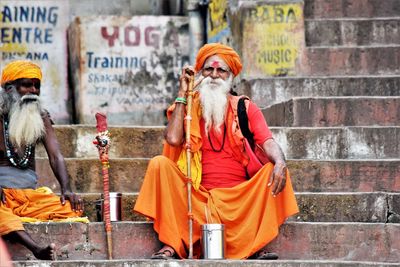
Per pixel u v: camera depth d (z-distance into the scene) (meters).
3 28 27.42
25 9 27.55
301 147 20.30
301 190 19.03
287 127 20.55
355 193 17.98
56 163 17.19
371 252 16.72
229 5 25.36
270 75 24.23
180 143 16.67
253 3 24.27
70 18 28.05
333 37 24.88
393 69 24.16
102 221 17.08
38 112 17.12
